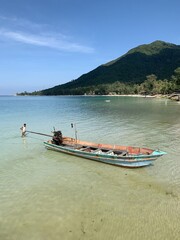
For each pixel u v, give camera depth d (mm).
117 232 11172
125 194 14844
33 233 11250
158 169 18859
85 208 13250
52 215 12633
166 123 41219
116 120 46375
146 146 25594
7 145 27578
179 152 23188
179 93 140875
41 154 23812
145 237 10805
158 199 14141
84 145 24500
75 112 65938
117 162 19688
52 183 16625
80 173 18516
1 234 11219
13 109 79938
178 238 10742
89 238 10828
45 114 61156
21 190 15523
